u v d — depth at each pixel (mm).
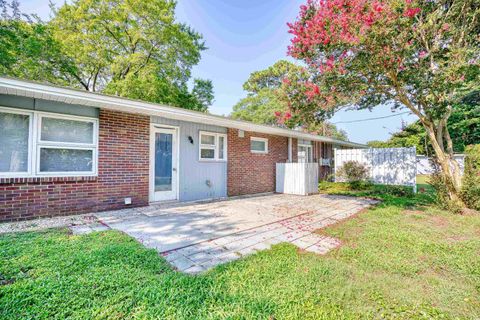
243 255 3191
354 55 5223
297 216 5543
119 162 5918
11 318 1755
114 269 2574
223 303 2059
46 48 12031
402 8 4777
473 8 5504
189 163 7469
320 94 5988
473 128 15336
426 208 6203
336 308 2043
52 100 4914
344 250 3396
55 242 3361
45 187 4898
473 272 2783
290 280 2486
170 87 14672
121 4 13211
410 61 5461
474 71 4809
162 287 2252
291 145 11586
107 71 14969
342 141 14383
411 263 3014
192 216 5359
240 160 9055
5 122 4539
